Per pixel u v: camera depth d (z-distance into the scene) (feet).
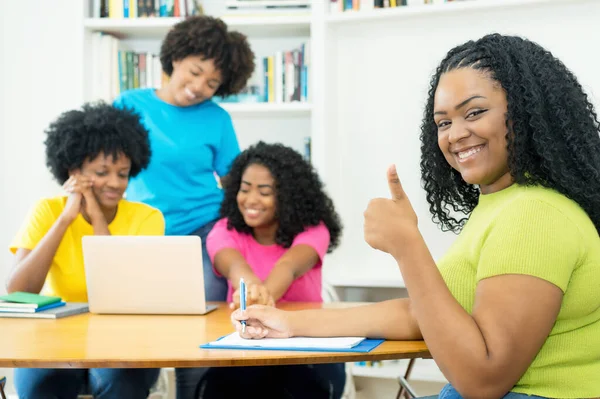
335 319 4.60
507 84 3.88
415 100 10.38
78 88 10.39
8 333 4.88
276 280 6.61
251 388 6.55
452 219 5.06
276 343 4.30
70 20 11.34
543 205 3.65
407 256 3.76
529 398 3.60
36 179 11.39
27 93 11.41
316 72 10.08
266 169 7.39
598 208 3.92
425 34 10.31
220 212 7.72
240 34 9.23
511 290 3.50
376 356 4.07
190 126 8.95
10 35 11.44
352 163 10.71
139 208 7.65
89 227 7.20
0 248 11.38
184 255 5.82
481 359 3.44
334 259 10.55
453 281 4.06
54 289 7.08
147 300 5.91
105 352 4.14
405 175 10.45
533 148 3.89
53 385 5.94
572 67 9.57
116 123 7.35
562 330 3.68
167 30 10.56
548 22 9.67
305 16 10.11
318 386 6.60
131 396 5.95
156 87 10.48
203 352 4.11
